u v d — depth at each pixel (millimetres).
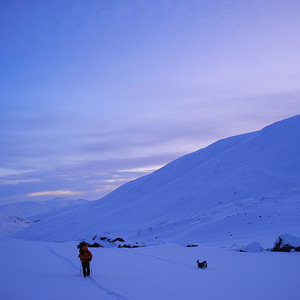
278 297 8609
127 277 11312
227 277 11531
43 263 14664
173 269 13391
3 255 18109
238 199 63250
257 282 10625
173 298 8352
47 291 8859
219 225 39375
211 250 21469
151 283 10289
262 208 42406
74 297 8172
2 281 10258
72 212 126000
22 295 8367
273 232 31938
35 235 91875
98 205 118688
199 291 9234
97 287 9523
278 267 13969
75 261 15375
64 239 69438
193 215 52469
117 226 68688
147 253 20141
